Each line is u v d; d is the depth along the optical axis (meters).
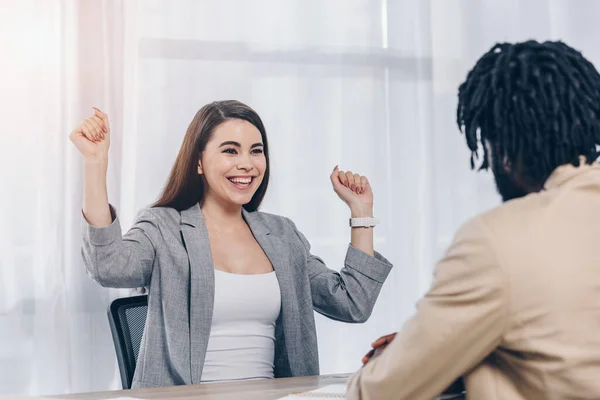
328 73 3.38
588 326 0.88
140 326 2.00
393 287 3.41
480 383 0.95
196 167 2.08
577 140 0.97
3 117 3.04
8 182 3.03
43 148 3.06
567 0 3.68
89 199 1.83
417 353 0.93
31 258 3.03
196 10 3.24
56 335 3.04
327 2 3.39
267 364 1.96
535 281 0.89
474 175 3.54
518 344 0.90
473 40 3.57
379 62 3.45
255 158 2.08
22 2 3.07
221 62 3.26
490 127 1.02
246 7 3.30
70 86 3.08
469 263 0.91
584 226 0.92
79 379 3.05
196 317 1.88
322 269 2.16
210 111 2.09
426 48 3.51
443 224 3.50
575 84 0.96
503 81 0.99
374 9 3.46
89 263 1.86
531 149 0.98
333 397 1.33
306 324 2.05
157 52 3.19
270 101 3.32
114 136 3.12
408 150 3.47
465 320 0.90
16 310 3.01
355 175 2.19
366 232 2.14
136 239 1.93
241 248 2.04
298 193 3.33
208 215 2.08
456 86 3.54
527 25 3.63
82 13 3.11
